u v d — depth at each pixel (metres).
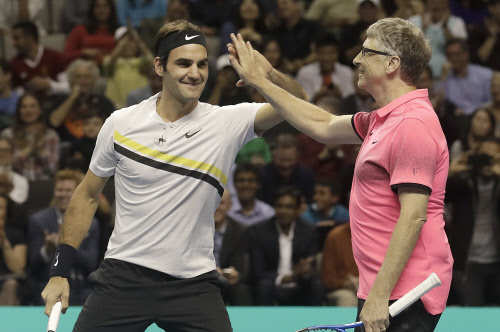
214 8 21.02
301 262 13.77
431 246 5.73
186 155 6.31
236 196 15.70
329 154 16.81
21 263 14.20
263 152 16.80
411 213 5.50
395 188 5.65
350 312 12.00
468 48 20.03
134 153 6.30
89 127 16.34
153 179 6.27
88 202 6.77
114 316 6.36
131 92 18.08
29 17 21.80
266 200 15.86
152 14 20.95
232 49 6.62
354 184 6.09
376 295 5.50
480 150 15.02
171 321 6.36
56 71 20.05
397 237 5.48
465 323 11.23
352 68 19.45
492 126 16.27
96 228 13.72
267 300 13.70
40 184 15.77
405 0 20.89
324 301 13.77
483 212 14.65
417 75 5.91
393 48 5.82
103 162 6.53
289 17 20.44
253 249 13.88
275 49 19.00
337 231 13.85
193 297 6.34
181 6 20.03
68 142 17.56
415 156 5.54
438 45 19.84
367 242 5.86
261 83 6.51
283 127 17.36
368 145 5.88
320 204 14.90
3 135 17.06
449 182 14.76
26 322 11.26
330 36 19.12
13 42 20.03
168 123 6.34
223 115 6.48
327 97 17.42
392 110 5.82
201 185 6.31
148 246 6.28
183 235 6.29
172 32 6.24
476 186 14.63
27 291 13.88
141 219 6.30
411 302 5.47
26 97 17.00
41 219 14.00
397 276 5.48
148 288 6.29
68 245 6.74
